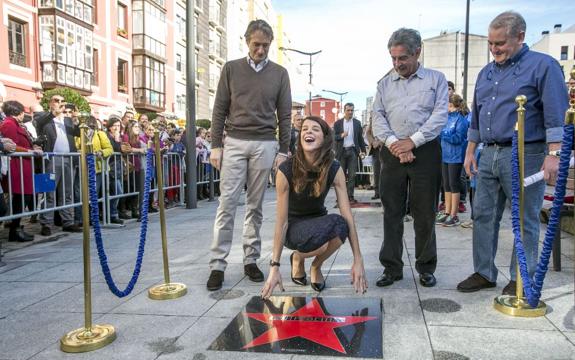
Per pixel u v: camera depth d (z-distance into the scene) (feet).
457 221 20.51
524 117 10.09
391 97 11.81
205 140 37.88
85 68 72.64
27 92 62.39
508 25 10.27
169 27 102.01
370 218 23.18
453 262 13.93
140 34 89.20
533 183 10.12
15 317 10.18
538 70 10.13
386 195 11.79
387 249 11.80
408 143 11.06
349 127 29.73
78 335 8.73
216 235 12.04
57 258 15.83
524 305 9.63
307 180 10.71
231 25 146.92
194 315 9.91
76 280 13.01
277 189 10.81
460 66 146.61
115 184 23.22
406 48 11.17
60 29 65.87
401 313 9.70
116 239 19.11
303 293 11.21
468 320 9.27
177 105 108.27
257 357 7.82
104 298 11.27
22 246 18.06
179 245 17.49
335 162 11.00
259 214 12.66
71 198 21.03
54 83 65.16
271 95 12.33
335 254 15.25
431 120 11.05
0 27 57.21
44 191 19.19
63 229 21.36
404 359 7.64
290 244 10.92
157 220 24.58
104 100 79.25
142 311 10.26
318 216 11.46
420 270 11.78
